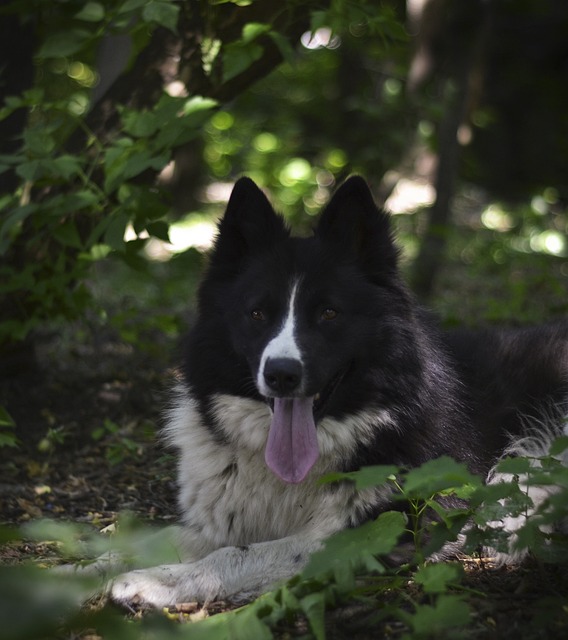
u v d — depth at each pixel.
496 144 20.39
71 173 5.55
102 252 5.92
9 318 6.39
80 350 7.65
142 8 5.41
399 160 11.33
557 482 3.33
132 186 5.67
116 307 9.41
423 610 3.05
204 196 18.64
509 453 4.66
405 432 4.22
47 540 4.33
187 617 3.63
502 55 20.44
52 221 5.75
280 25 6.03
